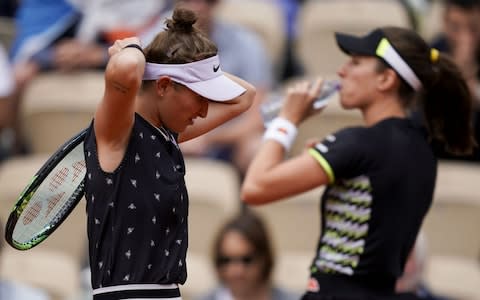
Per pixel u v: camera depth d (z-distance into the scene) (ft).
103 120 39.91
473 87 86.89
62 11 95.66
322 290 52.49
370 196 52.13
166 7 92.79
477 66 91.66
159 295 40.60
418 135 53.93
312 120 90.02
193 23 41.22
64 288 86.33
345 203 52.49
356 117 89.45
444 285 87.56
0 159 96.99
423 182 53.21
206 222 86.48
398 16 105.29
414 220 53.06
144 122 40.96
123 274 40.45
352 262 52.19
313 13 107.24
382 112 53.88
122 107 39.37
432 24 107.45
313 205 86.99
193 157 92.53
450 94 54.29
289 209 87.15
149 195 40.57
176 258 40.93
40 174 40.98
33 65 96.02
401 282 63.62
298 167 52.60
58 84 92.53
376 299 52.21
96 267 40.88
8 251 87.15
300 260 85.76
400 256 53.01
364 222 52.19
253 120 94.32
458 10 92.17
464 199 88.38
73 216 88.12
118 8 93.86
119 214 40.40
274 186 52.85
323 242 53.06
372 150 52.31
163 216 40.78
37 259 87.04
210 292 76.69
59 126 92.43
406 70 53.36
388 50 53.47
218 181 87.66
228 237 74.54
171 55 40.63
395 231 52.26
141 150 40.63
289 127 55.06
